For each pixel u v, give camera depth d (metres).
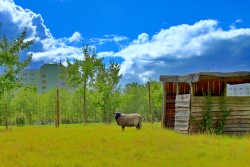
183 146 16.20
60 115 67.50
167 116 29.50
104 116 54.66
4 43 34.12
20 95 63.22
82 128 26.38
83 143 17.09
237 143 17.59
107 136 19.38
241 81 26.75
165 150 15.22
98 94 48.16
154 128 26.95
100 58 46.97
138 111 70.25
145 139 17.70
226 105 24.03
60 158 13.80
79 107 66.25
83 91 44.97
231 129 23.94
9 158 14.22
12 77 33.28
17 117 54.09
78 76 44.66
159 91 51.00
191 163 12.47
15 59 33.75
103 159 13.42
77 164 12.71
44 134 22.05
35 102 67.19
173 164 12.34
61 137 19.89
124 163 12.60
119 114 23.59
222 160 13.09
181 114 24.94
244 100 24.28
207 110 23.77
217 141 18.09
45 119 69.94
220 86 27.20
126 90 69.31
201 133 23.39
